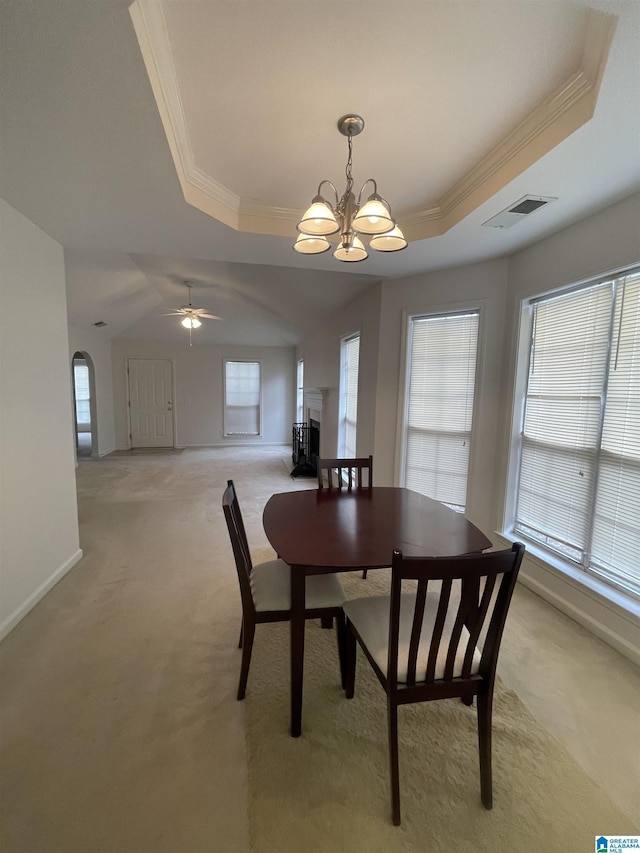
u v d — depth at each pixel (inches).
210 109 63.0
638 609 78.4
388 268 128.0
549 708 66.1
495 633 49.5
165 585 105.7
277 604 66.7
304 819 48.5
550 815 49.4
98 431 286.2
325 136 70.1
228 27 47.9
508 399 116.0
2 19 40.6
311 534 69.7
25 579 91.4
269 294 207.5
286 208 98.2
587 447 92.7
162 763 55.4
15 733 59.8
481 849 45.6
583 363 93.7
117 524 151.7
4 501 84.2
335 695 68.6
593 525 91.2
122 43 44.0
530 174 70.4
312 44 50.5
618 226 80.4
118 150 64.3
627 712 65.6
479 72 55.1
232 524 62.6
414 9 45.7
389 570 117.6
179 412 332.5
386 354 144.4
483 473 124.2
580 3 43.7
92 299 211.8
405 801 50.8
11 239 86.7
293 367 348.8
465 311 126.2
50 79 48.6
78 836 46.2
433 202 95.3
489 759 50.1
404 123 66.3
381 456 148.8
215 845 45.5
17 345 89.1
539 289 103.5
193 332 307.7
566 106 59.0
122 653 78.4
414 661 48.5
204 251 114.6
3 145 62.7
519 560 46.8
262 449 325.4
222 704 65.9
